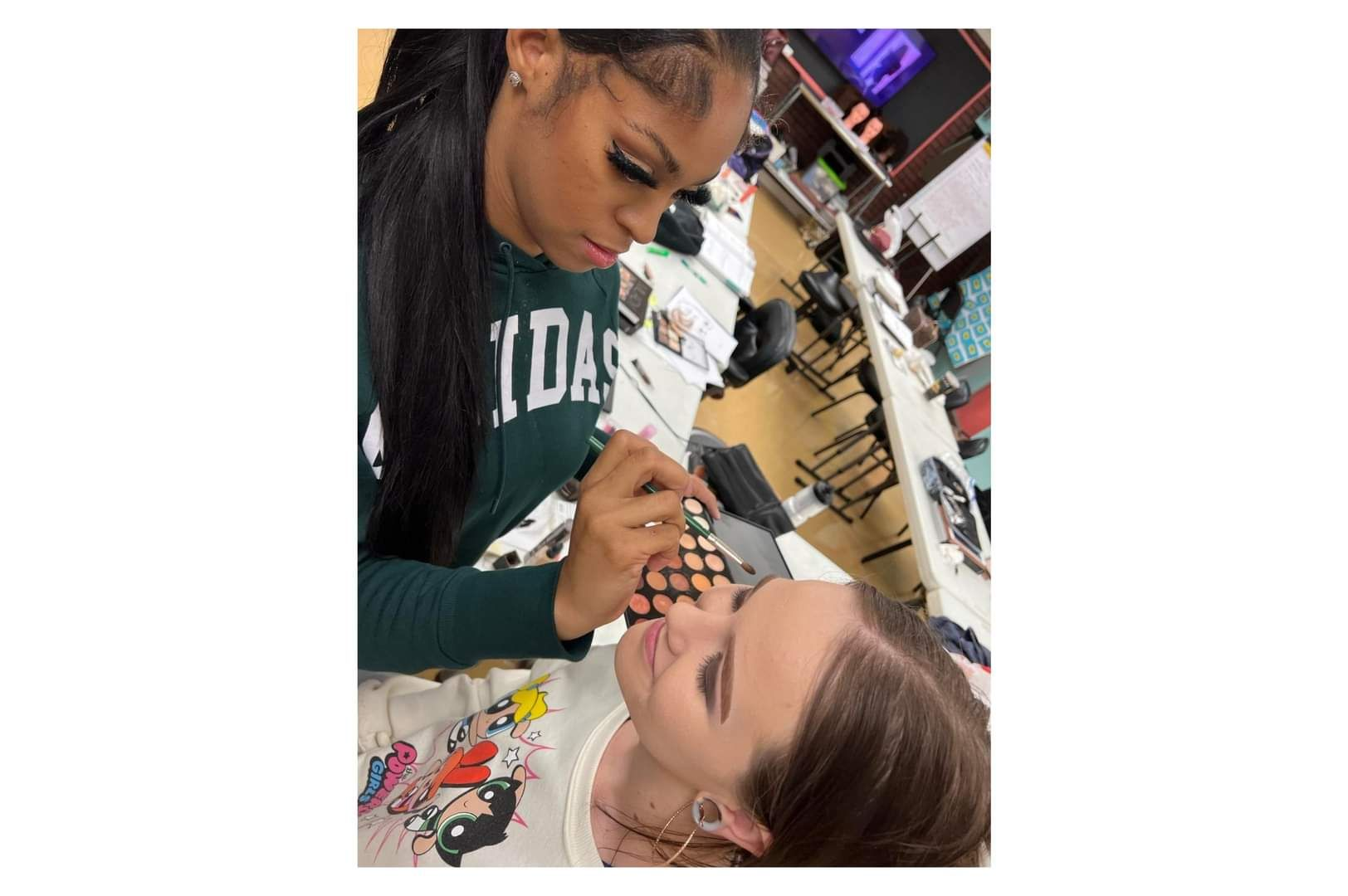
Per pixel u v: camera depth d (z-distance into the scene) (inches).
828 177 128.3
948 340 126.0
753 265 90.6
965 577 90.0
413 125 32.8
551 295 38.8
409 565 35.9
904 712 30.2
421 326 33.0
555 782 36.4
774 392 115.3
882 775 30.0
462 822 36.1
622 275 71.7
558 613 32.2
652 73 27.4
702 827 32.6
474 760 38.7
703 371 76.0
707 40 27.1
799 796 30.4
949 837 31.1
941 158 124.9
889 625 32.4
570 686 41.4
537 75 29.5
